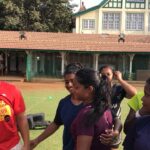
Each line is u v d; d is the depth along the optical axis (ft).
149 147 11.05
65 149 14.58
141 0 177.06
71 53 143.84
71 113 14.55
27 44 137.69
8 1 179.22
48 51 139.03
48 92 95.71
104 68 18.28
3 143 14.16
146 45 142.72
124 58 144.25
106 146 12.59
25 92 94.79
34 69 143.95
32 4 186.50
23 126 14.75
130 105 15.23
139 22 177.88
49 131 16.78
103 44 142.20
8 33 147.64
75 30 180.55
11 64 153.79
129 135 11.62
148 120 11.52
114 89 18.24
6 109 14.08
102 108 12.55
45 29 188.34
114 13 177.27
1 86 14.32
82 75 12.75
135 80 136.67
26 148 14.78
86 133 12.17
